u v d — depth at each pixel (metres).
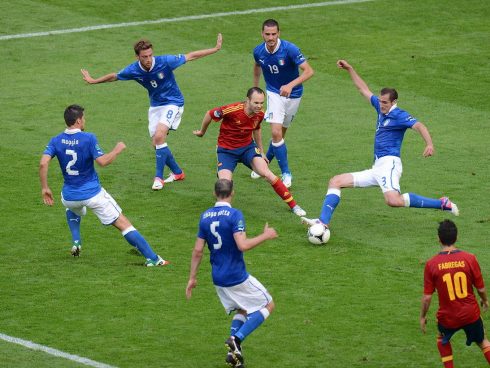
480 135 61.72
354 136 61.94
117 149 43.53
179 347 37.00
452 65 73.75
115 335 37.84
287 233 48.06
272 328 38.47
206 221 35.16
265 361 35.91
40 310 39.94
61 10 83.50
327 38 79.06
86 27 80.12
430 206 47.38
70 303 40.59
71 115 43.34
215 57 75.25
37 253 45.66
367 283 42.31
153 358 36.06
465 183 54.12
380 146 47.47
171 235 47.78
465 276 33.56
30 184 54.09
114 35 78.75
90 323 38.81
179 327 38.59
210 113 48.66
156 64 52.72
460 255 33.81
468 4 86.56
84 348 36.78
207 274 43.59
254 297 35.44
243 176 56.34
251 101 48.09
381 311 39.78
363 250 45.78
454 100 67.69
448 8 85.56
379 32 80.31
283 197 49.88
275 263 44.47
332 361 35.84
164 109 53.69
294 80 52.28
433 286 33.91
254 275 43.16
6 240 47.00
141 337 37.72
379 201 52.31
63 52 75.44
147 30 79.81
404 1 87.19
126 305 40.41
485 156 58.25
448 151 59.12
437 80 71.25
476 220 49.09
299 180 55.31
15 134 61.22
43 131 61.81
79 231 45.19
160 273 43.56
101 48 76.19
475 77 71.69
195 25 81.25
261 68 54.59
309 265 44.22
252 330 35.12
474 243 46.25
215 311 40.00
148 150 59.75
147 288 42.03
